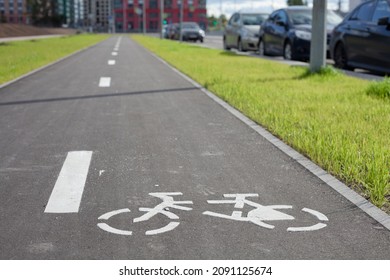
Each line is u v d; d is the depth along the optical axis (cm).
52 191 510
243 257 364
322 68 1480
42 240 394
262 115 888
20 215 446
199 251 374
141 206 465
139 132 788
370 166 547
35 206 468
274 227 417
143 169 587
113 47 4041
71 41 5528
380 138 689
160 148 687
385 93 1058
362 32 1568
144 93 1234
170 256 366
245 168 592
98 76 1650
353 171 549
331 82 1331
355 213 449
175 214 445
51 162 620
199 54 2681
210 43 4912
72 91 1273
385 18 1459
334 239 395
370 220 433
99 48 3856
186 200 482
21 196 496
